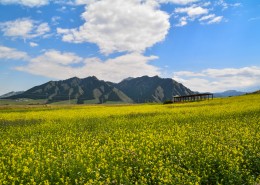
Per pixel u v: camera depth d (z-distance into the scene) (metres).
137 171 13.73
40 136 23.19
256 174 14.02
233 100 62.75
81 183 11.91
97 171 12.72
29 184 11.78
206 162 14.70
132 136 21.67
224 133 22.25
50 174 12.76
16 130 26.72
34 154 16.19
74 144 19.25
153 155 15.34
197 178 12.43
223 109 39.94
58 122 31.95
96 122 31.12
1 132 25.75
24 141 21.14
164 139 19.19
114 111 45.31
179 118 32.28
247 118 29.77
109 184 11.97
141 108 52.31
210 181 13.06
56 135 23.89
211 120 30.20
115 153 16.14
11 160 15.05
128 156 15.58
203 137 20.58
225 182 12.74
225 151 16.39
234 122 27.31
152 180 12.80
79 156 15.26
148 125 28.30
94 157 15.34
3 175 13.02
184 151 16.22
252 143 18.27
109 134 23.12
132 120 31.83
